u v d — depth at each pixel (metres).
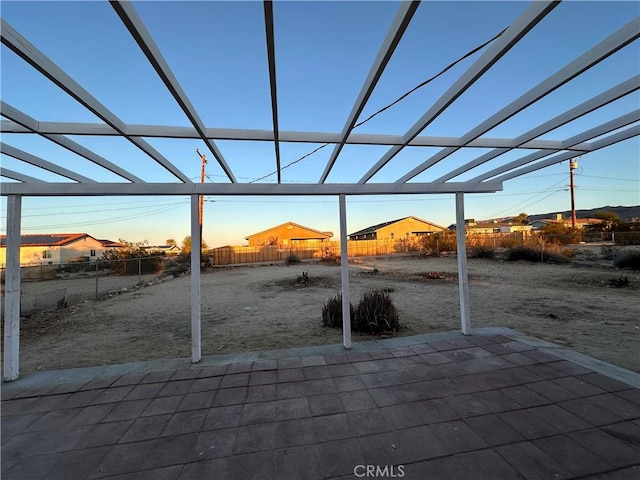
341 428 2.06
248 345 4.22
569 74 1.87
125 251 16.61
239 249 20.75
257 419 2.19
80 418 2.25
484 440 1.88
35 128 2.42
